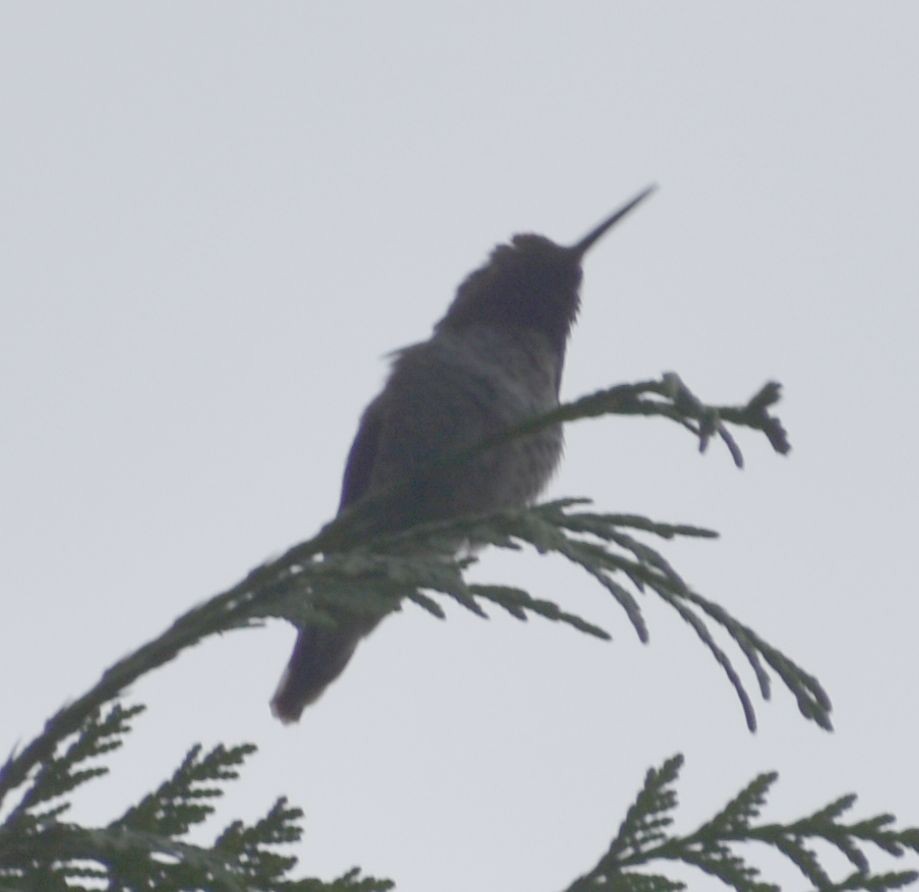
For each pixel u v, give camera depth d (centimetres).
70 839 548
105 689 621
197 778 603
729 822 652
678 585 680
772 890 643
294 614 647
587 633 652
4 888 527
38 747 604
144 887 558
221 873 538
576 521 704
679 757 665
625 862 654
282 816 597
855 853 642
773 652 671
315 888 584
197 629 643
